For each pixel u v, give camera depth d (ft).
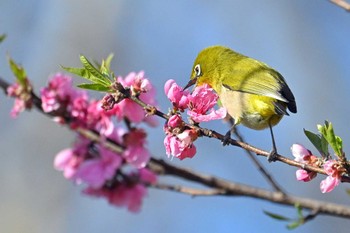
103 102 28.68
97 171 31.24
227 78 40.34
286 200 36.68
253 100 38.32
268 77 39.22
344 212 36.14
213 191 35.91
